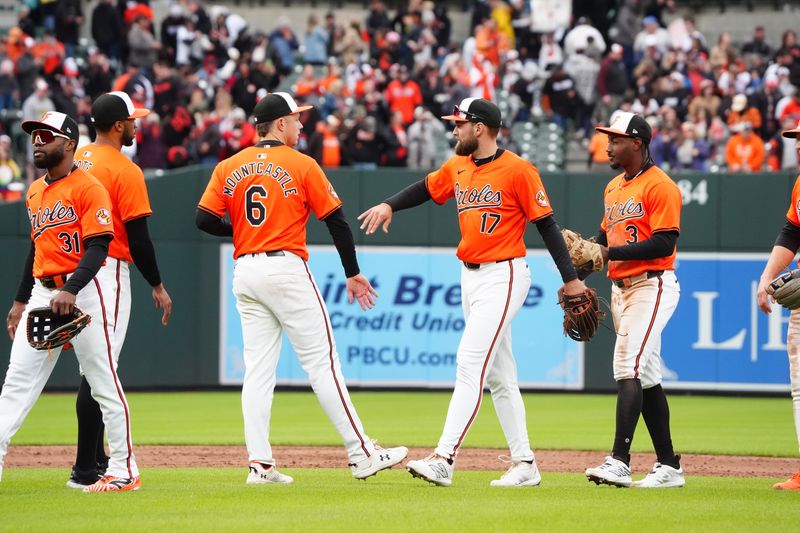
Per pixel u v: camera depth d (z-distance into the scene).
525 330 55.78
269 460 24.28
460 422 23.69
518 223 24.14
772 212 53.84
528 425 42.97
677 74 68.19
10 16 78.75
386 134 61.12
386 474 27.61
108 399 22.94
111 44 71.50
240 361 56.66
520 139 67.69
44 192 22.70
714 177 54.34
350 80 72.06
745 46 77.19
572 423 43.69
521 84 69.00
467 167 24.36
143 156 61.31
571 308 24.17
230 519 19.44
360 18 88.12
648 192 24.72
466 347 23.92
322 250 56.25
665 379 55.19
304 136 63.56
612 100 68.50
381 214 24.94
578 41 68.44
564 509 20.84
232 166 23.86
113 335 23.16
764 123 66.31
